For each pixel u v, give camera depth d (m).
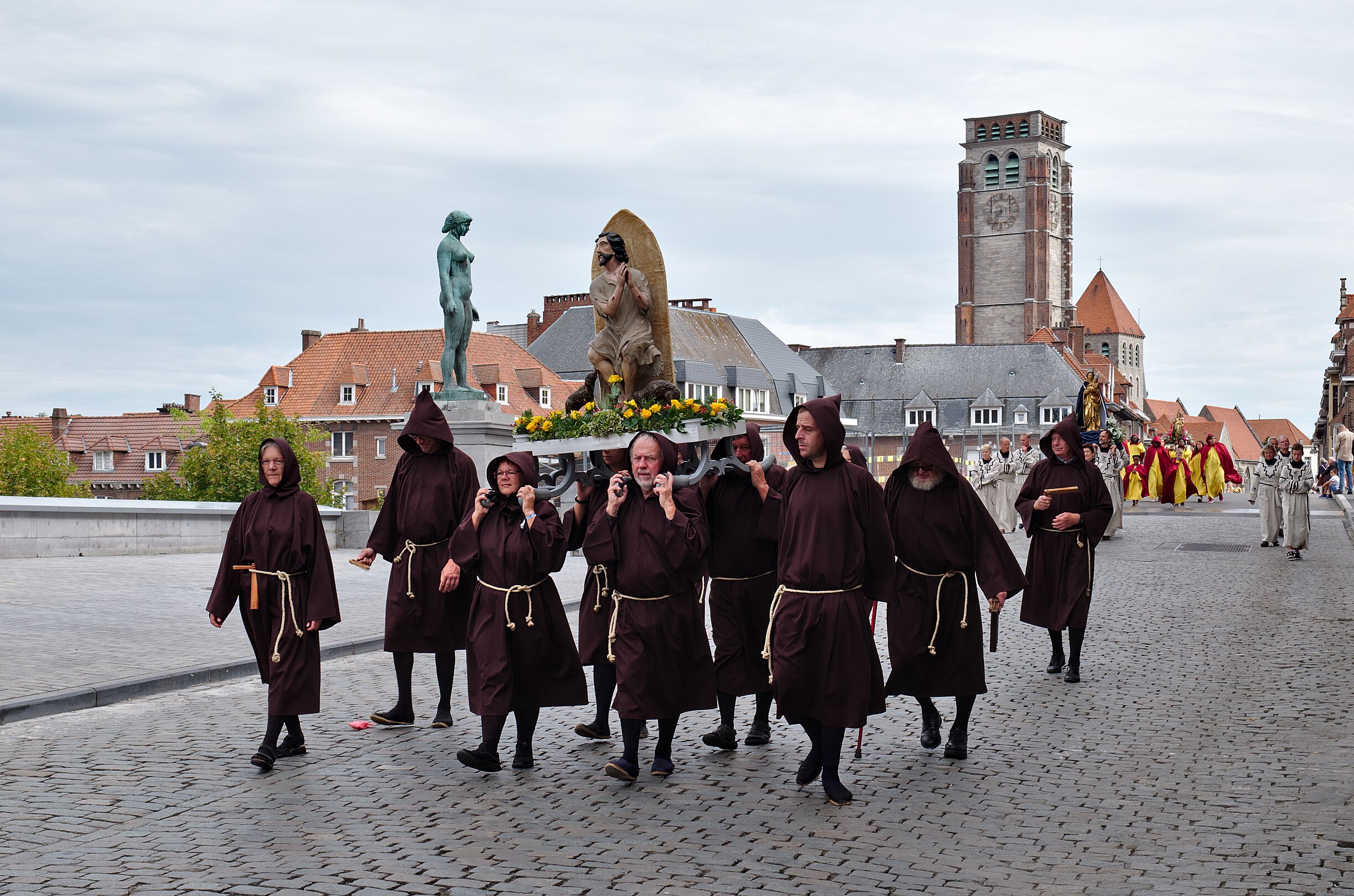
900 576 8.85
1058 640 11.73
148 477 89.06
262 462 8.73
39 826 7.01
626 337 11.32
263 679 8.70
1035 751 8.84
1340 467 45.66
